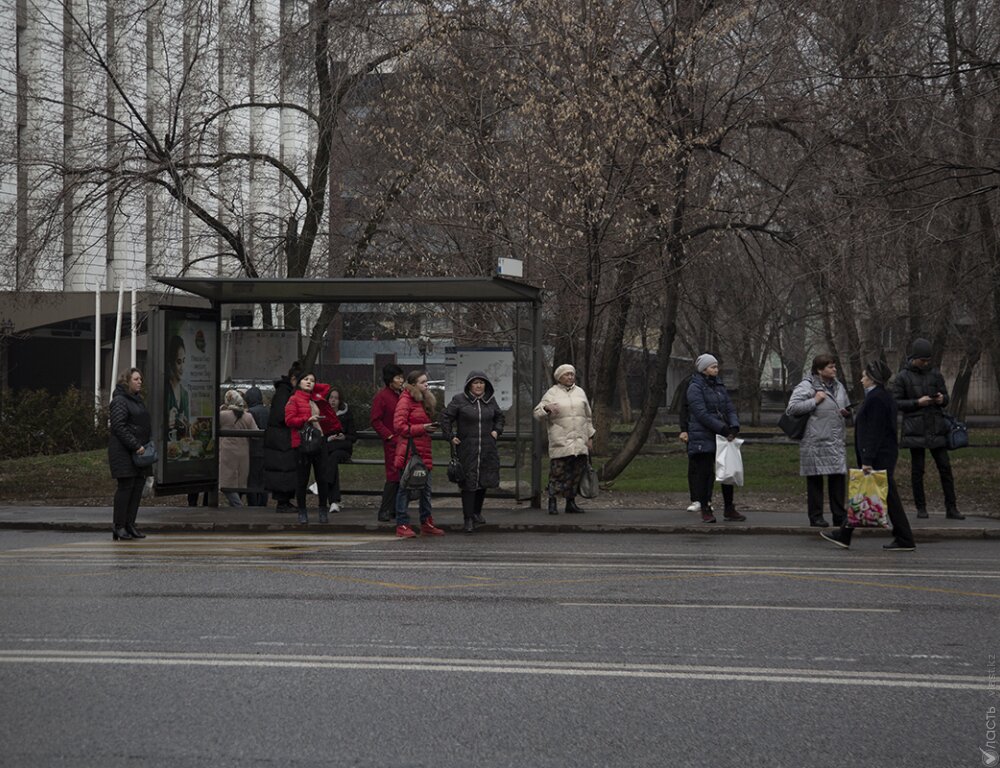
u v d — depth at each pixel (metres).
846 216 21.97
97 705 6.64
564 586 10.91
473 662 7.66
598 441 30.97
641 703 6.69
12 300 25.27
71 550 14.05
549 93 21.52
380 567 12.28
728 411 16.61
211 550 13.99
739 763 5.64
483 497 16.62
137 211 25.45
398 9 23.52
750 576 11.58
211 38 24.39
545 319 26.33
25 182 24.03
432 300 18.25
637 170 21.72
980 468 26.75
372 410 16.62
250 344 18.84
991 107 22.66
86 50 24.14
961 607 9.76
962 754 5.80
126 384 15.45
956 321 30.45
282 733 6.11
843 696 6.85
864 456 13.87
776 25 22.94
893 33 22.22
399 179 24.02
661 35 21.67
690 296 30.70
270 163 25.28
